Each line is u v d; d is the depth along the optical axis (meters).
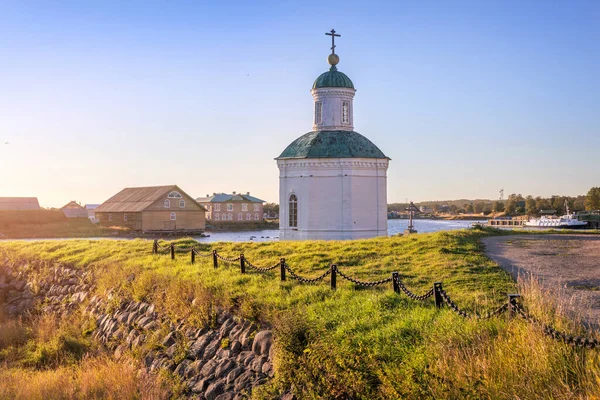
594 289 13.72
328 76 38.53
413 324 11.05
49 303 25.27
